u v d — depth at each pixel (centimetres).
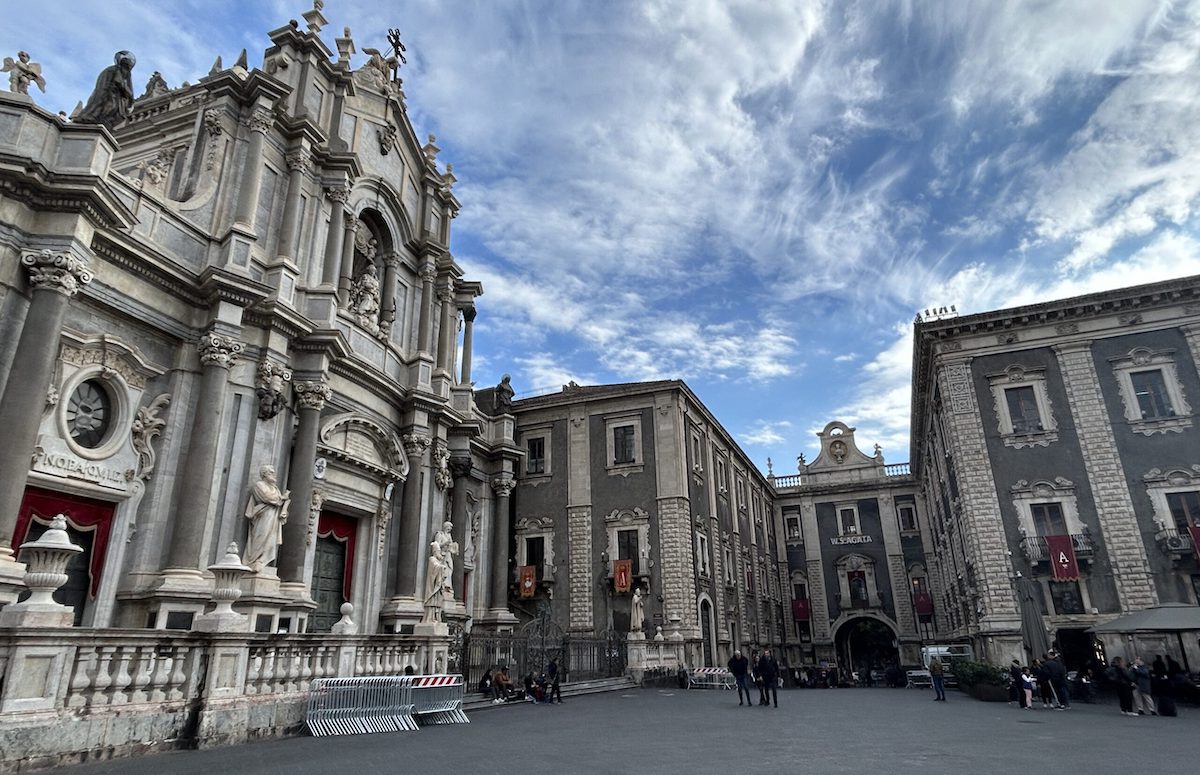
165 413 1691
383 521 2294
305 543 1889
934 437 3791
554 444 3659
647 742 1200
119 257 1595
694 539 3444
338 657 1428
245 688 1207
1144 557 2556
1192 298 2722
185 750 1077
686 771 895
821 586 5375
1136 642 2456
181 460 1678
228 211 1934
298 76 2256
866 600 5222
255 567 1673
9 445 1263
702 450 3906
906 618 5097
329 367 2102
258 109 2009
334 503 2109
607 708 1959
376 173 2555
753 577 4578
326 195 2236
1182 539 2505
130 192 1673
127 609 1527
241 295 1777
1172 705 1777
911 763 973
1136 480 2636
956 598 3819
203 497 1633
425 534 2506
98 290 1552
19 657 903
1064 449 2747
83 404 1548
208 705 1123
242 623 1212
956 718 1722
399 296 2673
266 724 1217
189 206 1848
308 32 2280
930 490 4591
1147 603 2511
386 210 2561
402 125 2730
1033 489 2736
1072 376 2809
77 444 1506
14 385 1295
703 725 1507
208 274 1731
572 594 3356
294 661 1325
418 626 2073
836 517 5516
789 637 5312
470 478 3170
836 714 1831
